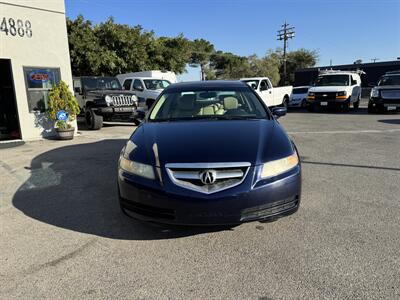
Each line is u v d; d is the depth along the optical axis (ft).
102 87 45.34
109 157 25.11
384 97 52.37
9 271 10.36
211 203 10.54
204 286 9.39
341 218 13.48
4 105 34.76
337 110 62.34
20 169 22.16
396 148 26.43
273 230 12.53
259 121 14.55
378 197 15.76
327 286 9.22
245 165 10.89
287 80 212.02
